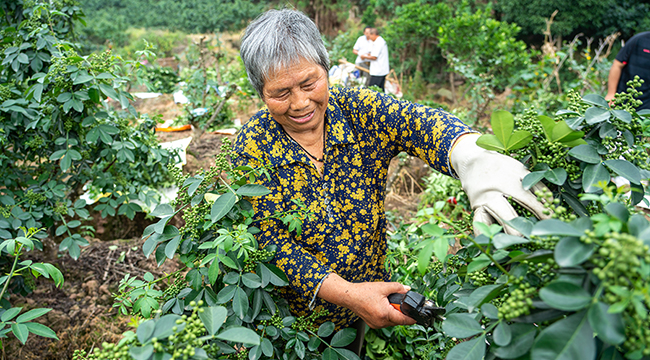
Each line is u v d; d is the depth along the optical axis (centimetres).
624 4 1005
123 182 245
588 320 61
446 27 645
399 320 117
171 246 116
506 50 550
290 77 110
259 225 130
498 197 96
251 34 112
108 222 311
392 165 414
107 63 195
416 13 791
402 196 388
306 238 133
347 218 135
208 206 122
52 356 221
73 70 181
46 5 219
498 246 73
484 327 86
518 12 1009
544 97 462
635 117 100
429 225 78
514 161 100
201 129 450
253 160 130
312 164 130
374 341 175
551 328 62
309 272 124
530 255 72
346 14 1295
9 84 219
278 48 107
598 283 63
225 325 114
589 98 101
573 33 1079
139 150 256
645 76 309
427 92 841
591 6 973
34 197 214
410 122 126
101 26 1608
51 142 224
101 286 256
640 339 60
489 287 82
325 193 132
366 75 688
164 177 310
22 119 216
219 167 122
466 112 522
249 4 1811
